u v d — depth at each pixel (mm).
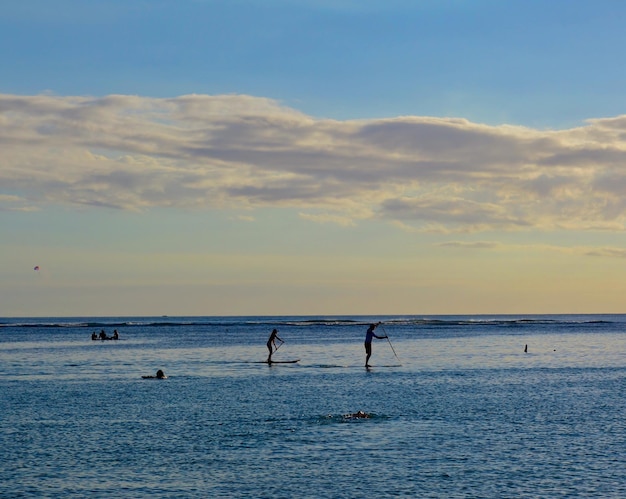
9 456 25234
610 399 39156
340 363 66812
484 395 41000
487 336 133750
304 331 167750
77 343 109812
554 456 24969
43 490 21094
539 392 42500
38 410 35750
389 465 23828
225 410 35438
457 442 27297
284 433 29250
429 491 20906
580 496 20453
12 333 155750
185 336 136500
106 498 20422
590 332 156750
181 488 21375
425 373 55438
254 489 21219
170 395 41625
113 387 46031
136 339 123688
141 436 28734
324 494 20688
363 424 31219
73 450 26203
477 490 21000
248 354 81562
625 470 23109
